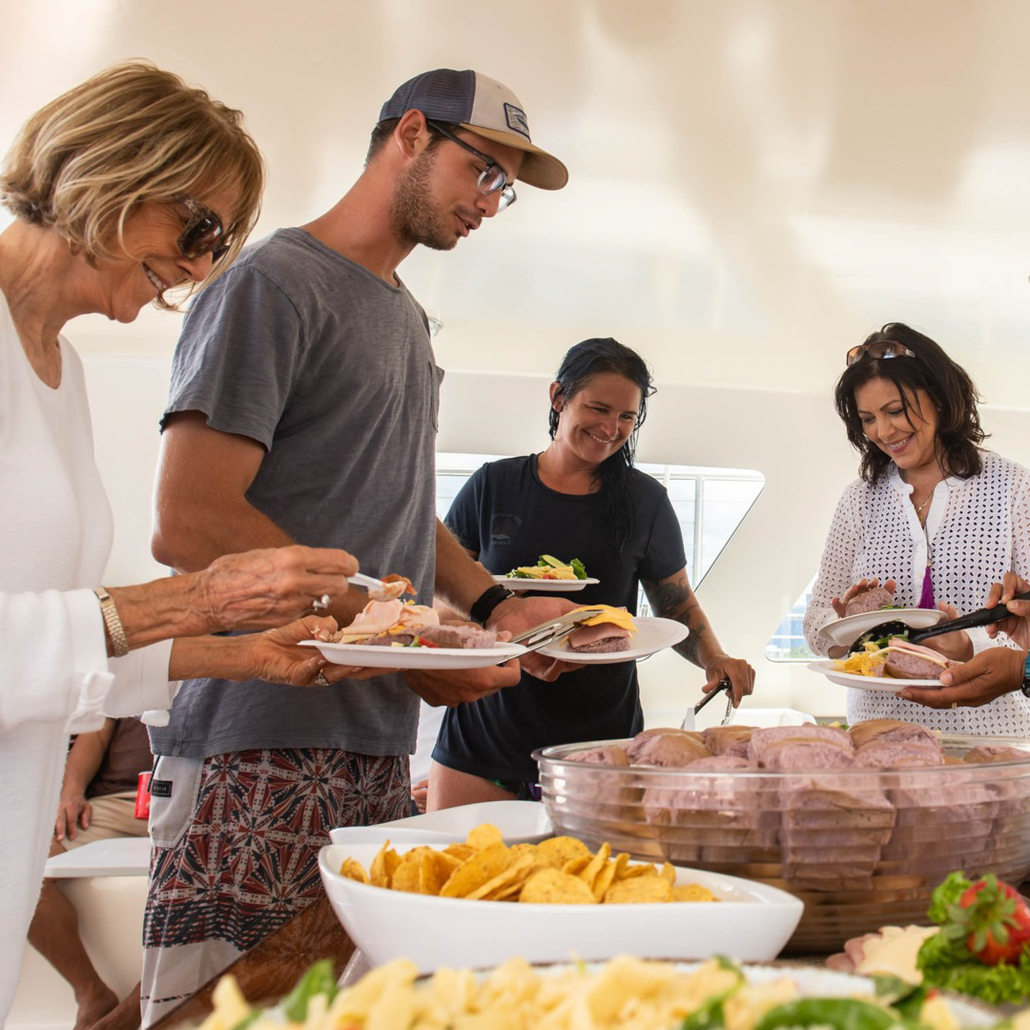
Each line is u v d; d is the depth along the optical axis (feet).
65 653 3.26
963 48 9.52
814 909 2.80
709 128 11.09
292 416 5.43
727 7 8.94
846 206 12.91
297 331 5.22
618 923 2.24
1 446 3.57
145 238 3.80
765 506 20.27
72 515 3.73
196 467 4.92
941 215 13.08
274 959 2.92
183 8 9.07
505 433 19.47
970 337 17.78
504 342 18.19
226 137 3.90
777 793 2.76
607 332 17.66
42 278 3.83
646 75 10.06
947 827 2.77
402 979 1.51
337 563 3.55
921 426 8.16
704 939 2.25
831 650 8.18
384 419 5.71
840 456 20.07
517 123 5.98
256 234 14.21
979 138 11.20
